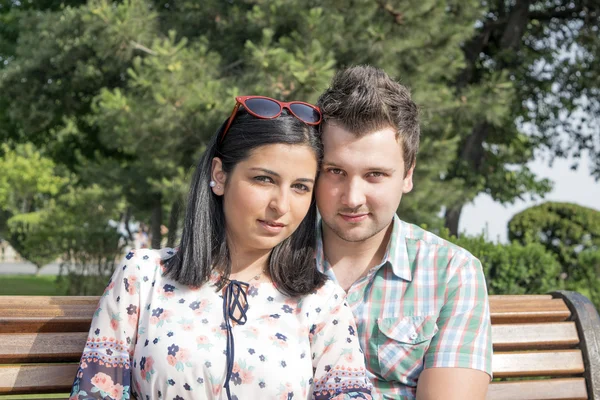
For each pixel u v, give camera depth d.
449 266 2.45
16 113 12.51
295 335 2.25
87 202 14.07
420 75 9.37
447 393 2.26
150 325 2.18
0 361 2.30
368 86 2.29
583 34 14.65
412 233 2.56
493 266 5.88
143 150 8.45
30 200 30.36
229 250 2.30
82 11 10.81
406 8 8.48
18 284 21.08
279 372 2.16
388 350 2.41
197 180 2.30
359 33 8.41
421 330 2.40
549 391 2.70
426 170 9.38
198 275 2.21
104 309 2.21
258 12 8.80
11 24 14.28
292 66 7.14
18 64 12.09
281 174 2.15
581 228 10.15
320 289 2.33
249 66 9.23
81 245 12.85
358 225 2.35
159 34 10.23
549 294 2.91
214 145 2.29
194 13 10.43
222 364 2.14
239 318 2.21
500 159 15.35
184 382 2.12
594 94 15.23
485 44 14.35
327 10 8.51
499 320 2.72
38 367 2.31
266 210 2.17
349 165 2.28
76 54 11.45
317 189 2.36
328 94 2.35
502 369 2.66
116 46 9.19
